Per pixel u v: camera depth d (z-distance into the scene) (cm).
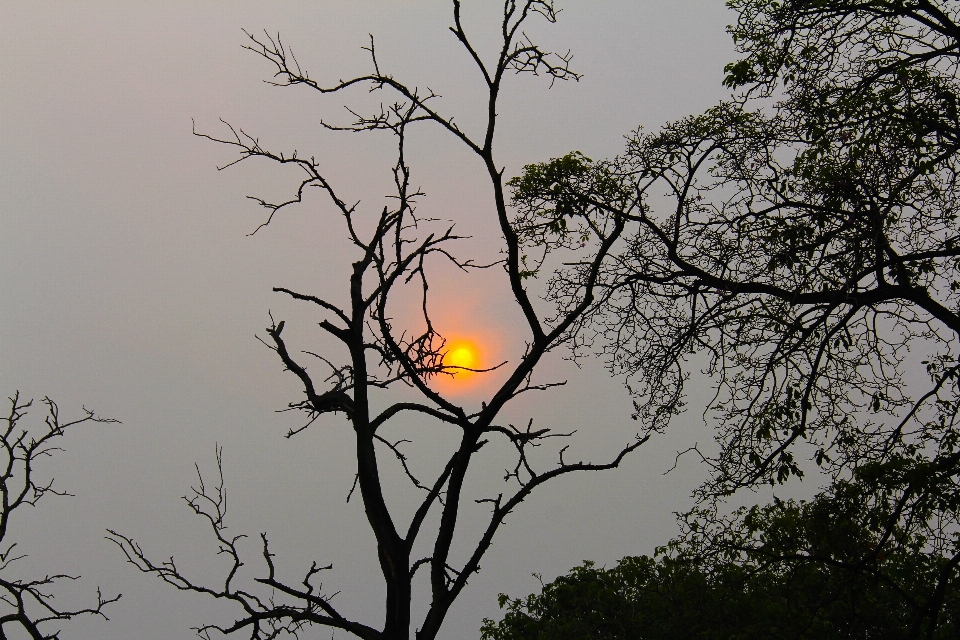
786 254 1290
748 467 1342
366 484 795
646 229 1451
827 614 1658
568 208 1441
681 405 1386
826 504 1373
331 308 801
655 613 1984
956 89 1303
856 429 1336
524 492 804
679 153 1466
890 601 1675
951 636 1480
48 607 1145
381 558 785
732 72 1400
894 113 1270
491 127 803
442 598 778
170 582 824
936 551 1267
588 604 2177
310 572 792
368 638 769
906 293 1280
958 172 1262
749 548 1411
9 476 1167
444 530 793
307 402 820
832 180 1267
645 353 1434
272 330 834
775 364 1359
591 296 838
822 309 1331
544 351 823
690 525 1410
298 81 805
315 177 818
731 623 1780
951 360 1310
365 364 811
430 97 800
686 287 1428
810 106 1341
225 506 843
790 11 1363
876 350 1348
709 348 1395
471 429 805
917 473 1203
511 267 805
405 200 789
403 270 783
